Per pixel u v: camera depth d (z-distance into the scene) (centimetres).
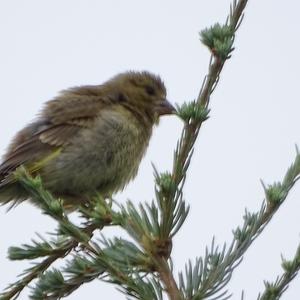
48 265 713
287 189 600
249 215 581
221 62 620
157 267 559
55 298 617
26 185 572
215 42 618
